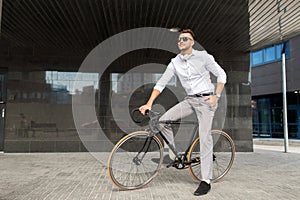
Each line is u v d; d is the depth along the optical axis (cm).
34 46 704
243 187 320
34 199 267
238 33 612
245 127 739
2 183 340
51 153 673
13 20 527
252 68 1977
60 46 698
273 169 453
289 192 298
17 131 686
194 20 537
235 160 571
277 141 1388
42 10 480
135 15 513
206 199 268
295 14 510
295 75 1647
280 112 1805
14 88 698
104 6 468
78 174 403
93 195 281
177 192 293
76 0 443
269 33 614
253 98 2005
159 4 466
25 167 466
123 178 305
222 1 456
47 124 696
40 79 708
